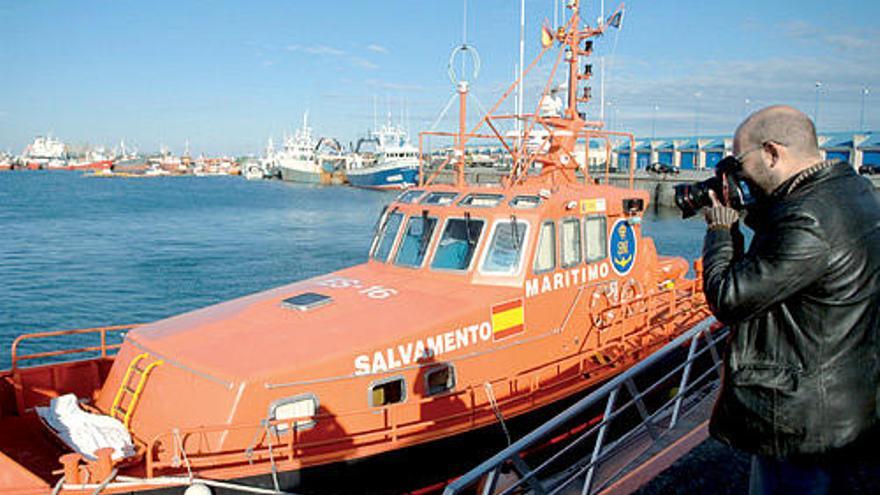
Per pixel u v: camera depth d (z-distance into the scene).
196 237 50.28
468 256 8.79
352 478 6.72
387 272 9.48
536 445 8.30
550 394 8.44
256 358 6.75
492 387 7.96
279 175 156.12
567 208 8.96
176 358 6.99
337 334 7.23
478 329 7.89
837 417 2.20
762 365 2.31
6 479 5.69
